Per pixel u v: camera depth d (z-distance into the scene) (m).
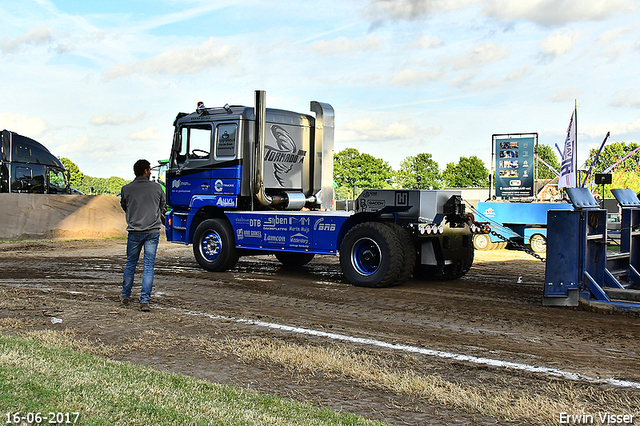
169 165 11.77
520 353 5.39
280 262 12.77
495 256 15.10
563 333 6.18
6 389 3.76
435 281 9.96
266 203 10.64
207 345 5.38
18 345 4.97
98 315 6.56
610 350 5.52
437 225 9.03
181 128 11.55
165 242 17.94
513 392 4.27
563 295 7.57
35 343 5.09
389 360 5.08
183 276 10.23
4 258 12.98
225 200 10.79
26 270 10.91
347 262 9.32
